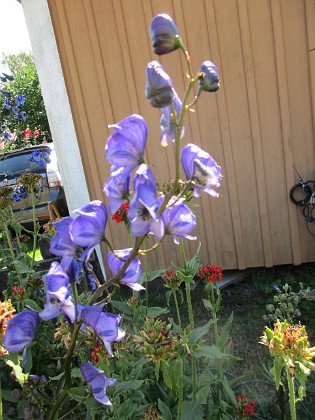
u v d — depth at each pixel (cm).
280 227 490
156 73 113
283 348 174
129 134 119
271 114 460
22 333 140
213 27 441
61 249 133
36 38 469
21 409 235
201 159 126
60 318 192
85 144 484
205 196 489
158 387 252
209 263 504
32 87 1346
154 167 482
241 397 233
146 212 113
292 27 436
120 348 190
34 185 390
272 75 449
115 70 464
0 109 566
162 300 482
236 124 465
